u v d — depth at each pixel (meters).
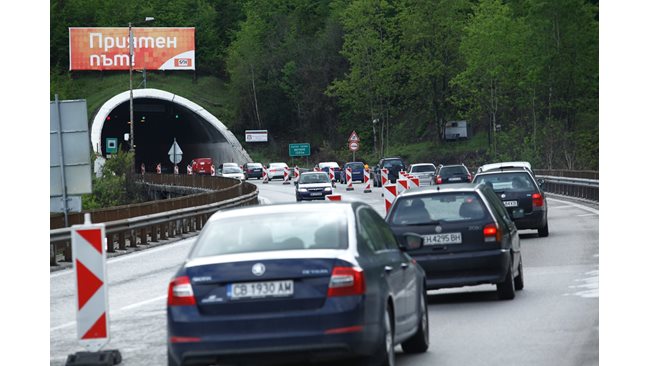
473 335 32.62
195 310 23.56
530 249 62.88
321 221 25.19
